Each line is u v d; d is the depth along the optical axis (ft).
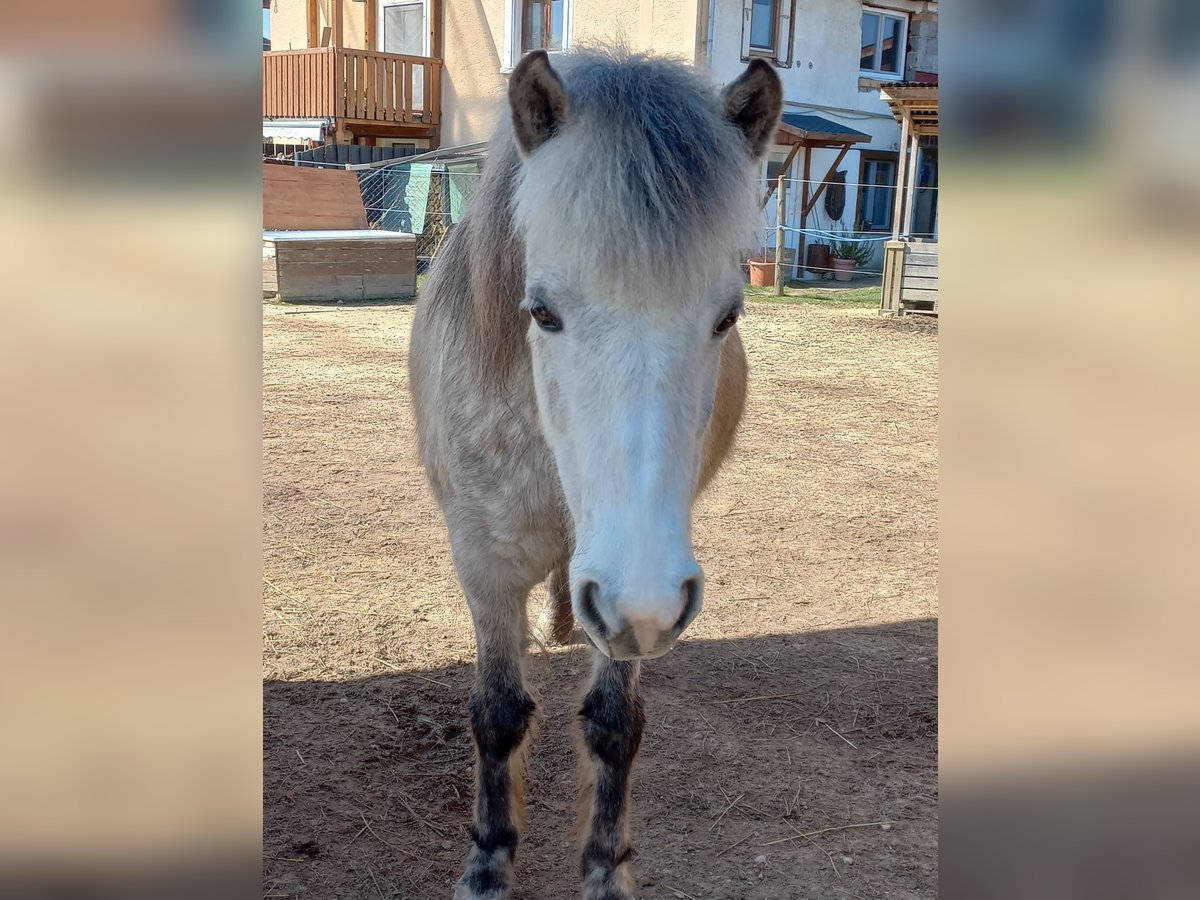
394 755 9.29
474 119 51.55
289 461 17.66
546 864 8.02
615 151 5.02
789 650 11.61
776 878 7.78
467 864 7.49
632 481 4.89
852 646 11.76
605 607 4.87
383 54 50.19
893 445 20.63
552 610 11.50
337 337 30.14
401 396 22.84
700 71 6.01
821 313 39.73
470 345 6.98
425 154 44.80
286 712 9.83
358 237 39.24
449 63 52.06
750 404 23.88
